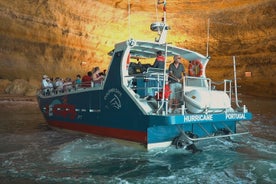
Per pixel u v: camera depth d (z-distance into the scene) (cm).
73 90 857
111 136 723
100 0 2786
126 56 686
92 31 2900
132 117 663
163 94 610
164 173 507
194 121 620
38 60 2675
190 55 804
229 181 463
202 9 2752
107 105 731
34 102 2008
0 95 2252
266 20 2511
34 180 471
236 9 2633
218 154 627
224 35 2745
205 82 775
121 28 2956
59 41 2769
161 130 649
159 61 725
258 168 527
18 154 635
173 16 2839
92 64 2964
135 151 655
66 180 471
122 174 504
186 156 618
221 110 691
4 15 2506
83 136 823
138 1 2808
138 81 694
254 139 789
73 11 2750
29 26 2630
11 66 2538
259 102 2066
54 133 892
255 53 2622
